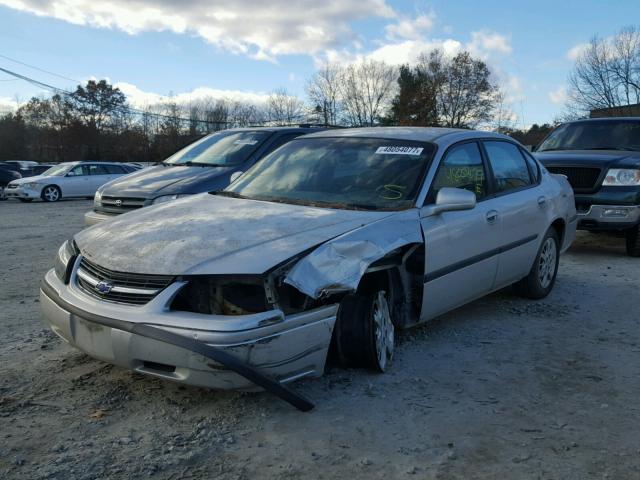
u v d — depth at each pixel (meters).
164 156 63.59
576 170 8.90
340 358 4.03
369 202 4.43
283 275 3.39
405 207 4.34
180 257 3.48
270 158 5.40
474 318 5.61
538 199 5.93
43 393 3.75
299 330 3.42
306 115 61.31
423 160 4.73
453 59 56.66
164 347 3.23
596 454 3.19
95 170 23.19
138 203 7.51
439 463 3.07
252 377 3.21
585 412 3.69
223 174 7.98
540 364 4.47
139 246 3.68
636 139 9.71
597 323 5.52
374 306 4.01
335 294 3.60
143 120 65.56
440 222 4.48
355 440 3.28
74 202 21.61
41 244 9.95
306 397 3.76
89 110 68.12
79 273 3.80
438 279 4.50
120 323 3.34
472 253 4.86
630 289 6.83
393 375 4.16
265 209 4.23
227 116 64.44
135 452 3.09
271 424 3.43
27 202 21.67
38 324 5.20
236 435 3.29
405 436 3.34
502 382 4.12
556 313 5.81
